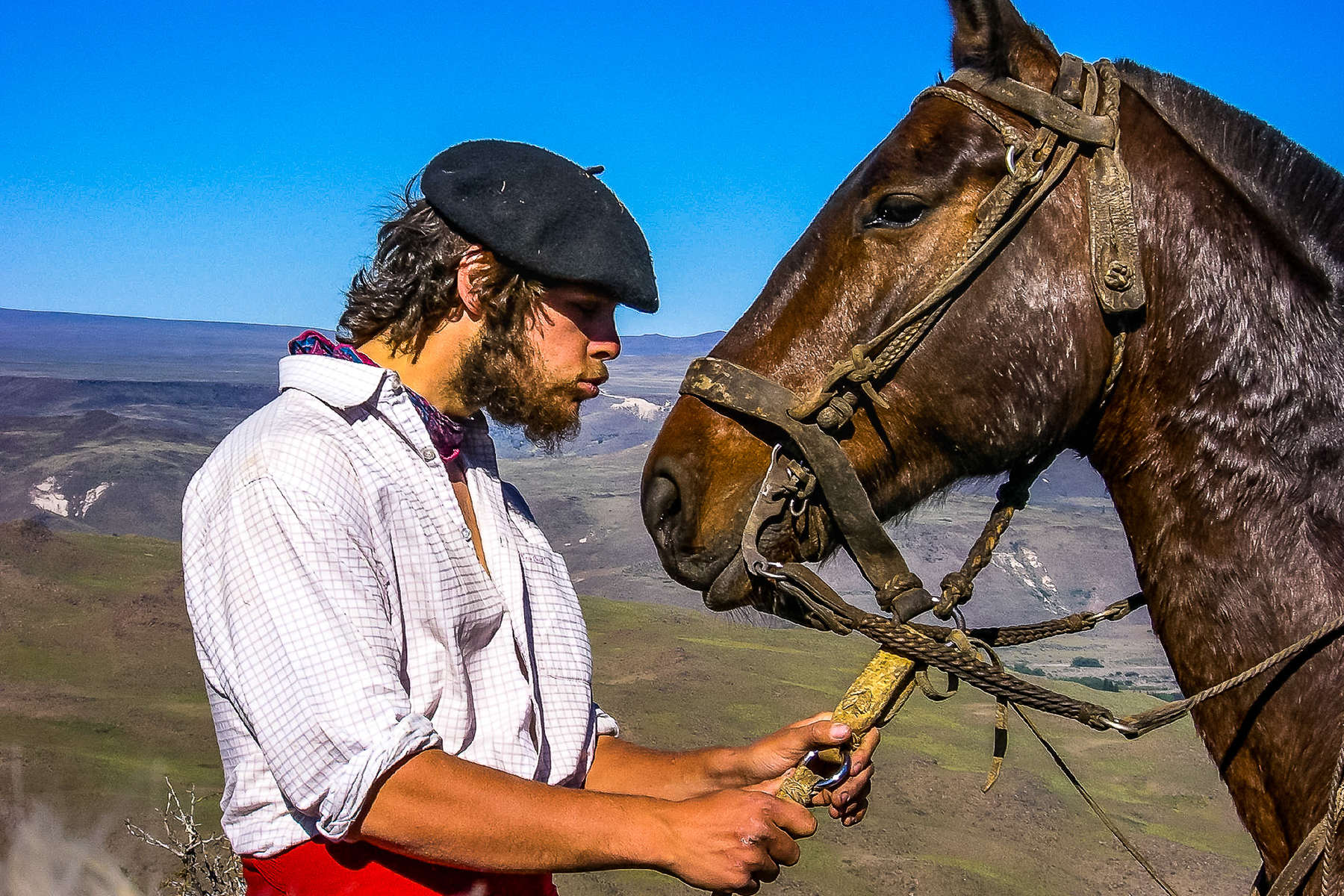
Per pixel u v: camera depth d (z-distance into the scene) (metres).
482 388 1.51
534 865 1.32
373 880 1.39
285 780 1.30
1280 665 1.67
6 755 10.23
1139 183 1.80
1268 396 1.73
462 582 1.44
